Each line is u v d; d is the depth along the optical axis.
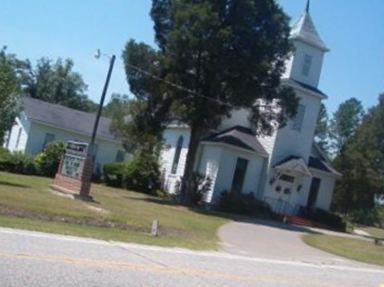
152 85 39.31
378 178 69.62
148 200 39.19
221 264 14.86
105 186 48.06
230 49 37.81
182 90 38.00
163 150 51.16
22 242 12.51
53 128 52.91
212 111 37.94
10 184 31.64
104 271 10.86
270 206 45.19
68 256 11.74
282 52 38.97
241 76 37.78
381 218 83.00
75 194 29.80
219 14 37.59
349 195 70.69
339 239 34.19
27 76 95.38
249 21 37.66
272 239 27.47
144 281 10.61
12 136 53.47
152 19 40.16
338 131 95.06
